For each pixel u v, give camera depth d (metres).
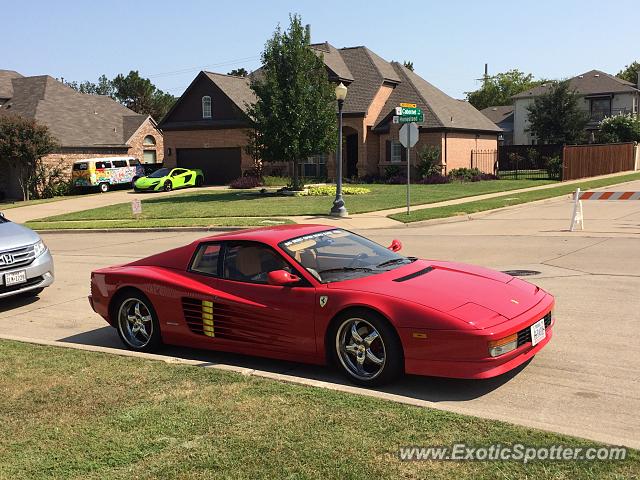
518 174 39.50
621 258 11.02
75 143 39.16
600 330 6.70
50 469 3.83
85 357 6.23
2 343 6.99
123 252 15.44
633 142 44.94
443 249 13.16
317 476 3.55
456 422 4.17
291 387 5.02
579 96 49.50
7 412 4.84
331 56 38.22
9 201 35.22
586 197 15.47
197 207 25.22
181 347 6.96
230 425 4.33
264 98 28.20
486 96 92.38
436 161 34.72
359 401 4.64
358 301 5.25
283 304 5.68
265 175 38.41
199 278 6.39
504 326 4.94
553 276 9.71
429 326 4.93
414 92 37.44
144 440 4.18
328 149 28.77
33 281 9.73
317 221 19.70
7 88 41.81
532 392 5.08
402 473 3.53
